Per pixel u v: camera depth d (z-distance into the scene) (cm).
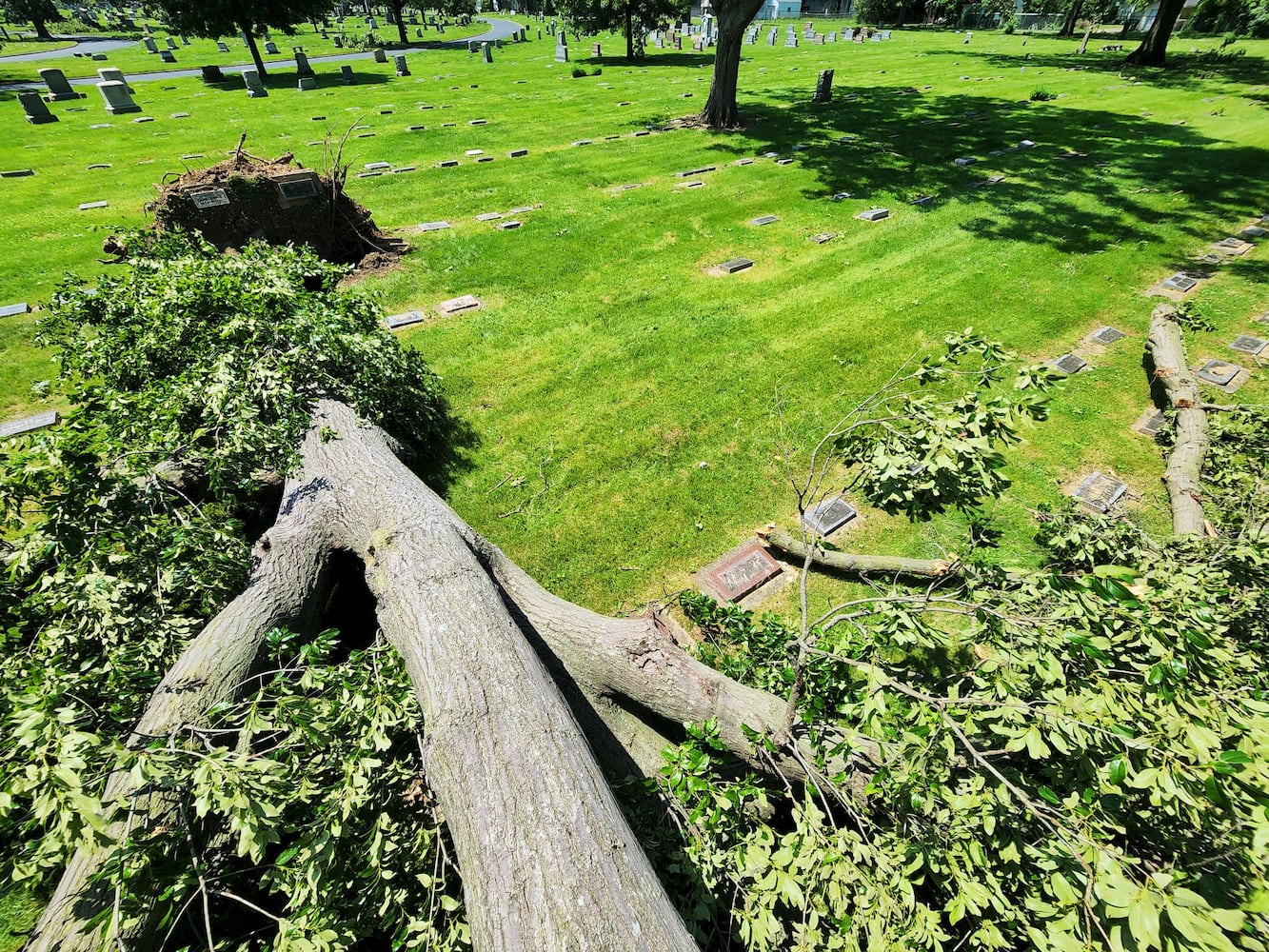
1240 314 761
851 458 333
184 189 768
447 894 255
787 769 307
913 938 201
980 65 2436
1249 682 233
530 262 908
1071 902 173
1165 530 496
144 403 432
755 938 219
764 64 2508
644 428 604
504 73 2366
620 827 235
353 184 1191
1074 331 744
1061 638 212
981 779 219
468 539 372
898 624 258
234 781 212
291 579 359
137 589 330
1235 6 2830
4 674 271
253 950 262
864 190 1159
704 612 421
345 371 525
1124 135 1453
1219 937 145
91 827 183
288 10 2266
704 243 971
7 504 342
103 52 3300
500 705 261
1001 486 295
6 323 746
